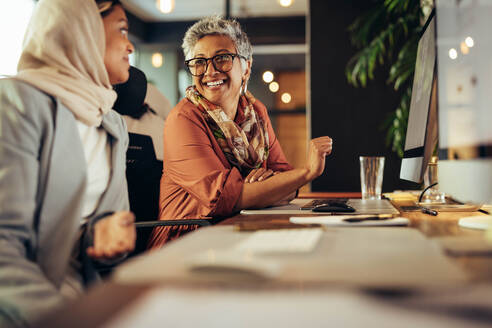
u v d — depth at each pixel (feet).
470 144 2.55
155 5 22.89
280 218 3.75
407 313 1.15
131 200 5.40
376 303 1.24
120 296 1.31
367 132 16.15
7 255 2.61
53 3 3.59
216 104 6.04
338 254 1.95
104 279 3.53
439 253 1.94
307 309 1.19
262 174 5.32
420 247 2.10
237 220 3.59
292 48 25.44
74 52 3.59
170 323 1.08
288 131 26.89
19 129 2.97
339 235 2.53
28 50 3.57
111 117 4.07
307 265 1.72
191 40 6.18
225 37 6.11
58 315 1.13
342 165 16.21
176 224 4.24
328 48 16.49
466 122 2.62
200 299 1.28
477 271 1.60
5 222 2.77
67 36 3.56
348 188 16.21
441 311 1.17
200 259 1.63
